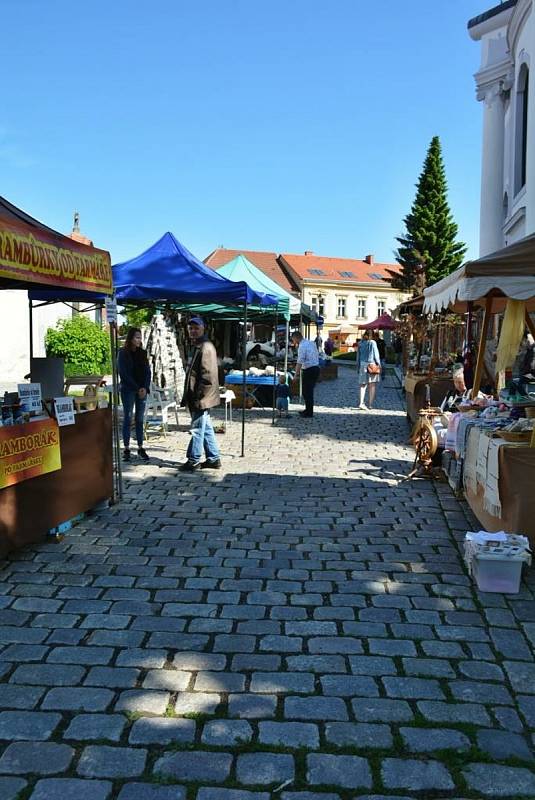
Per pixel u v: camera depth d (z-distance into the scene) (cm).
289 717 278
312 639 348
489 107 1825
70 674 309
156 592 407
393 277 5116
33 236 440
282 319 1925
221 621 368
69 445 514
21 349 2123
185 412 1348
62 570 441
